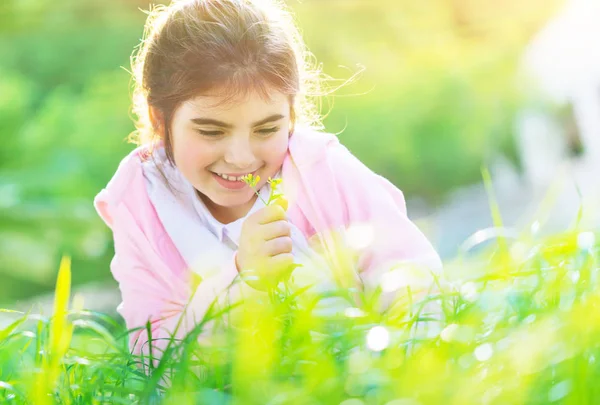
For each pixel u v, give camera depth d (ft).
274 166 7.73
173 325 7.98
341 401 4.53
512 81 38.32
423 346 5.18
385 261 8.14
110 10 44.78
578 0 22.41
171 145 7.99
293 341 5.57
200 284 7.68
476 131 38.55
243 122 7.38
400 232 8.26
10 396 5.77
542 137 21.59
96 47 43.60
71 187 30.91
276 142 7.58
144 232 8.50
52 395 5.43
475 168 38.27
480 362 4.71
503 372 4.44
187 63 7.48
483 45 45.93
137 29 44.34
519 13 47.39
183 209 8.44
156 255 8.44
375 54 43.96
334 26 44.37
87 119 36.29
